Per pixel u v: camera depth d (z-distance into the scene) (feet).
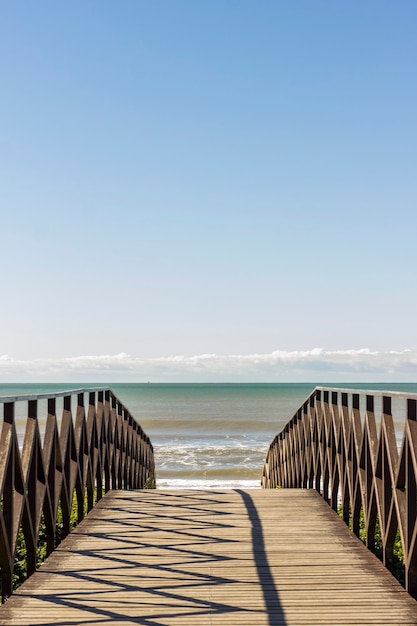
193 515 23.49
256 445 118.73
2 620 13.48
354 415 21.03
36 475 17.39
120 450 34.14
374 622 13.33
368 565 17.31
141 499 26.94
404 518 15.35
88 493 25.14
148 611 13.94
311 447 29.99
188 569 16.90
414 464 14.12
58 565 17.30
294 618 13.55
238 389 422.82
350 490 21.44
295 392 359.25
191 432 147.54
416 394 13.80
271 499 26.66
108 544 19.42
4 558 15.06
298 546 19.22
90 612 13.91
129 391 388.37
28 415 17.51
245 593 15.08
